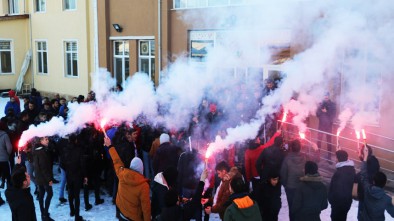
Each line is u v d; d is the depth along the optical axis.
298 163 6.69
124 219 5.83
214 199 7.01
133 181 5.70
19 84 24.78
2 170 8.82
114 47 18.36
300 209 5.71
